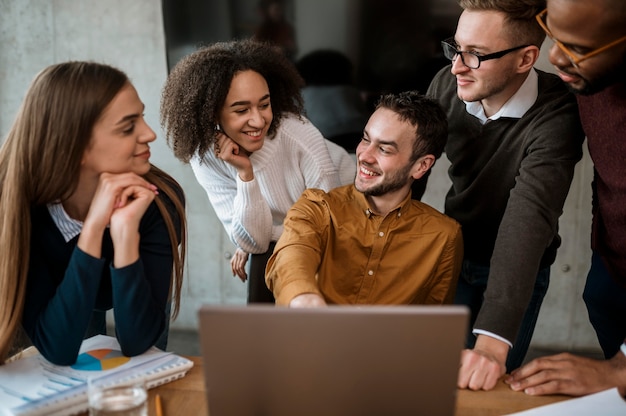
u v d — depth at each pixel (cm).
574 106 156
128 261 128
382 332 90
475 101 161
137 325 127
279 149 198
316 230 165
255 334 90
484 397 118
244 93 179
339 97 298
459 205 184
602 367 120
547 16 123
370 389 93
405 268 167
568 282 323
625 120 140
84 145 129
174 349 330
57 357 124
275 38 296
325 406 94
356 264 169
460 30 153
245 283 343
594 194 165
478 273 188
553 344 331
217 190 212
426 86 290
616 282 163
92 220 128
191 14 300
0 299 130
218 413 96
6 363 126
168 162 336
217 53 182
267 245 203
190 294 348
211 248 342
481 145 173
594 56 120
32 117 129
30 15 329
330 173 199
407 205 167
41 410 108
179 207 150
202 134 186
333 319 89
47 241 138
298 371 92
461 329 89
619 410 111
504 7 146
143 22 322
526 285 139
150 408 113
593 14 114
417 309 89
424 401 94
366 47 290
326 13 289
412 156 161
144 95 330
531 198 149
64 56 331
